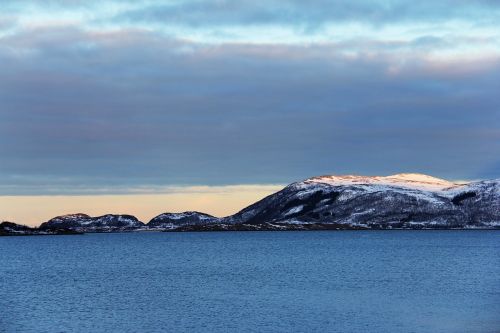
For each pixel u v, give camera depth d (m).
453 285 108.38
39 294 102.81
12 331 68.12
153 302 89.94
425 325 68.19
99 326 70.88
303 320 72.56
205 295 97.50
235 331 67.31
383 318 73.06
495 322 69.44
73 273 148.12
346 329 66.81
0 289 111.94
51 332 67.50
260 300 90.19
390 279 120.94
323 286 109.06
